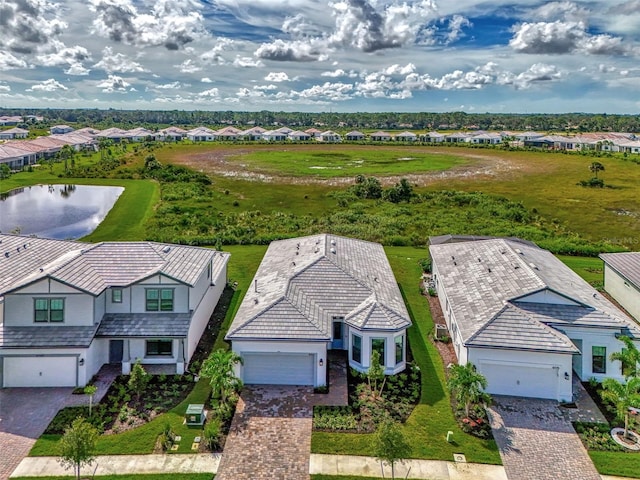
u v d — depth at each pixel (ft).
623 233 207.41
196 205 243.40
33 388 89.20
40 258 119.85
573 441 77.15
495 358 89.51
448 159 443.73
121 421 80.33
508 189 300.40
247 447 74.54
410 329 114.83
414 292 136.56
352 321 96.12
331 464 71.15
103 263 100.94
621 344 93.30
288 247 137.59
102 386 90.12
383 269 125.59
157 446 74.38
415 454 73.26
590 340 94.07
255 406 85.20
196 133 639.35
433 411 84.33
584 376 94.17
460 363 96.53
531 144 586.45
